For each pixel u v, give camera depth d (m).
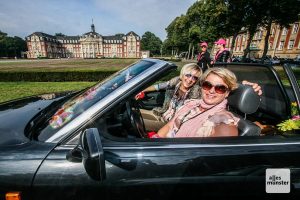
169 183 1.34
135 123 1.88
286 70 1.86
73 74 15.66
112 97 1.43
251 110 1.85
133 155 1.35
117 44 136.12
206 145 1.42
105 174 1.19
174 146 1.40
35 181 1.29
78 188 1.30
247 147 1.42
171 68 1.55
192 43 56.75
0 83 13.56
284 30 45.41
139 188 1.33
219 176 1.36
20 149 1.36
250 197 1.39
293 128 1.73
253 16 22.92
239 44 60.25
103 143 1.37
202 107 1.90
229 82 1.79
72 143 1.37
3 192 1.28
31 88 11.15
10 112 2.02
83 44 136.00
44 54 132.00
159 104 3.46
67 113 1.57
